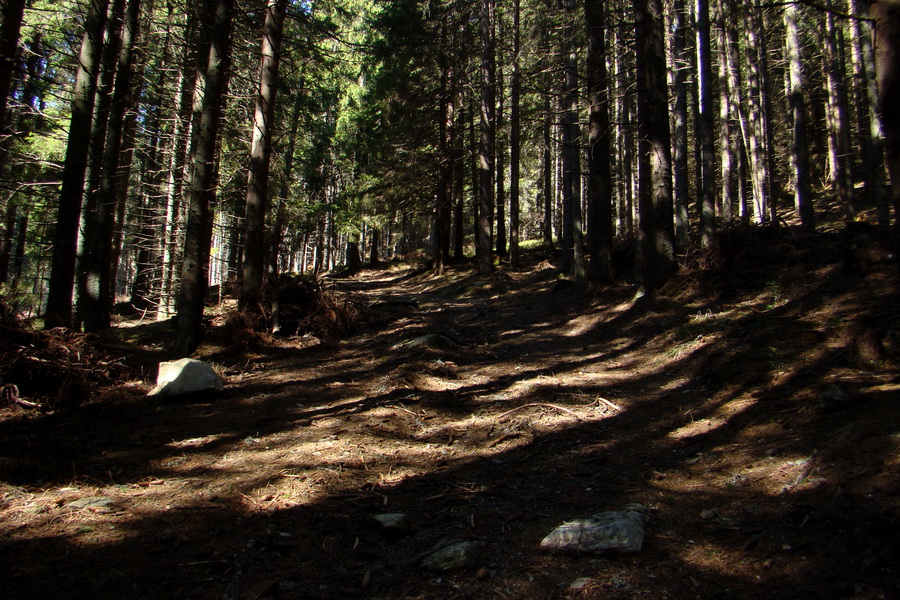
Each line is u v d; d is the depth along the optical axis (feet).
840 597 7.78
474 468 15.02
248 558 10.19
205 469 14.89
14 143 42.42
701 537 10.20
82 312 34.63
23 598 8.62
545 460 15.40
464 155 79.41
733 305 28.02
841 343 18.92
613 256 49.08
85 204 34.65
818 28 70.69
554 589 8.91
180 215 49.01
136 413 20.12
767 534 9.82
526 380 24.53
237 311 33.47
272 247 61.46
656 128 34.50
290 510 12.35
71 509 12.11
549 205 78.13
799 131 47.98
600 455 15.39
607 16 44.96
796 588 8.20
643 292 35.63
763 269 30.55
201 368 23.00
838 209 65.82
